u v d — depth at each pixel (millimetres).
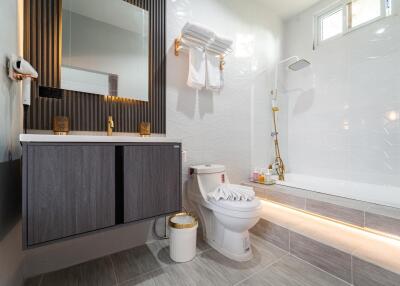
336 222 1565
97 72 1435
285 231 1511
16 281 1018
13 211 958
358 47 2158
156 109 1701
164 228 1715
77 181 952
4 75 834
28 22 1191
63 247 1290
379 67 2006
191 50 1767
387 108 1947
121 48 1542
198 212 1770
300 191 1982
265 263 1355
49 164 879
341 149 2273
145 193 1187
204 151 2000
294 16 2770
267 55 2631
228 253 1426
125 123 1545
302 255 1396
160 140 1258
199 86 1826
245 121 2375
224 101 2172
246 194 1460
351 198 1694
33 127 1188
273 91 2674
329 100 2389
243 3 2363
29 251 1189
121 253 1474
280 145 2752
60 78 1292
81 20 1386
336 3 2352
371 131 2049
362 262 1107
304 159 2633
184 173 1841
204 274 1235
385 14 1988
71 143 938
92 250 1393
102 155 1030
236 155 2283
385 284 1021
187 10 1894
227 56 2197
